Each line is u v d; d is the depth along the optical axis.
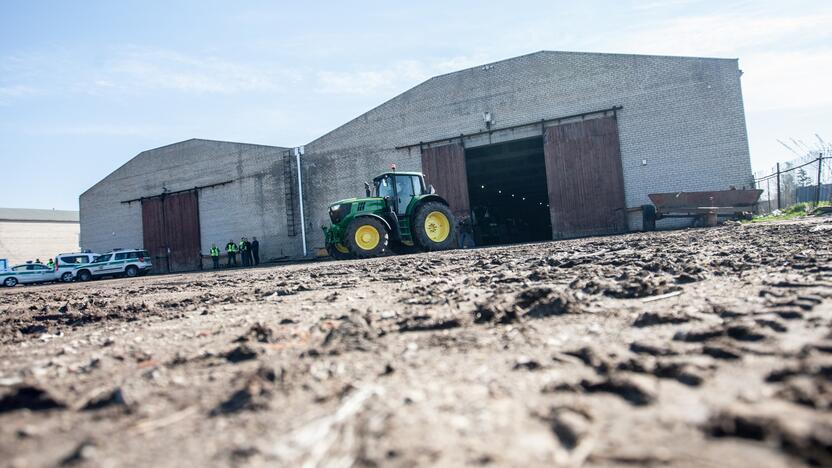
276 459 0.94
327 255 20.17
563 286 3.16
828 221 9.48
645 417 1.01
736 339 1.54
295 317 2.79
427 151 19.38
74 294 7.80
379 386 1.33
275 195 22.12
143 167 25.66
